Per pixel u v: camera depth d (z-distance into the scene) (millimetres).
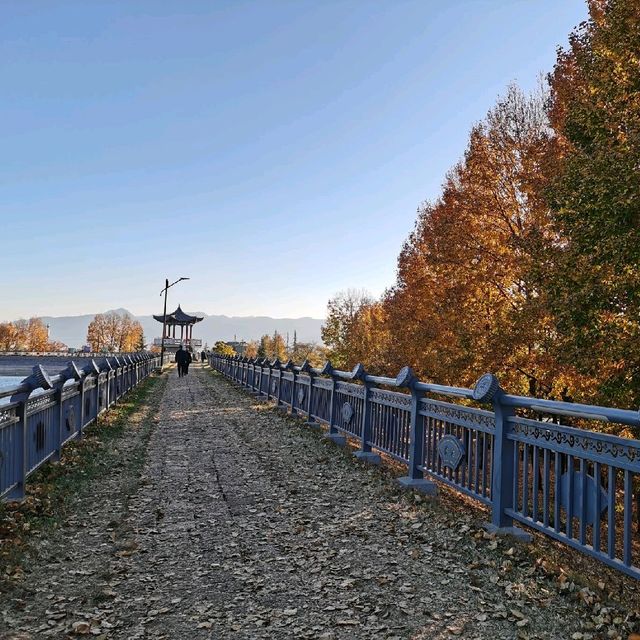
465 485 6090
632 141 11180
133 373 23156
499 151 18953
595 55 13391
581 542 4211
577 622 3643
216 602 3947
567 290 12773
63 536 5375
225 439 11133
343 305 53031
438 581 4293
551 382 16859
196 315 73750
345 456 9141
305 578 4359
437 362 19375
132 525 5703
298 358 84750
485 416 5656
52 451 8102
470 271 18594
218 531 5527
